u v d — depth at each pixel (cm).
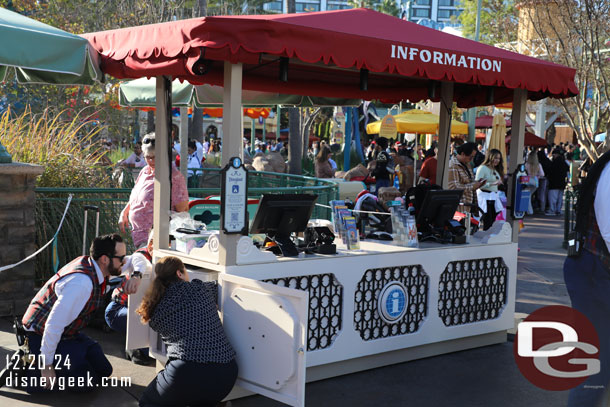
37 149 786
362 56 445
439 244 563
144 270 474
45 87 1454
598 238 336
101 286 447
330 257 473
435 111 1792
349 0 5112
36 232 702
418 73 479
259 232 466
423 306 538
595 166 335
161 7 1992
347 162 1998
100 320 596
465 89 695
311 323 468
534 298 762
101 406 430
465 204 658
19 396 442
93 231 725
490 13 2616
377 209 623
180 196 541
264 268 441
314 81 660
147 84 823
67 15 1903
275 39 404
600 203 326
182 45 405
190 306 394
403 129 1669
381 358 520
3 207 602
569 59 1417
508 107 823
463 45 532
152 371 499
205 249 448
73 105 1545
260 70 614
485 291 582
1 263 605
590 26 1312
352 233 515
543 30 1512
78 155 841
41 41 439
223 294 422
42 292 442
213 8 3103
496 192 906
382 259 502
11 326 584
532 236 1302
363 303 498
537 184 1659
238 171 429
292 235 530
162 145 494
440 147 682
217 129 3650
